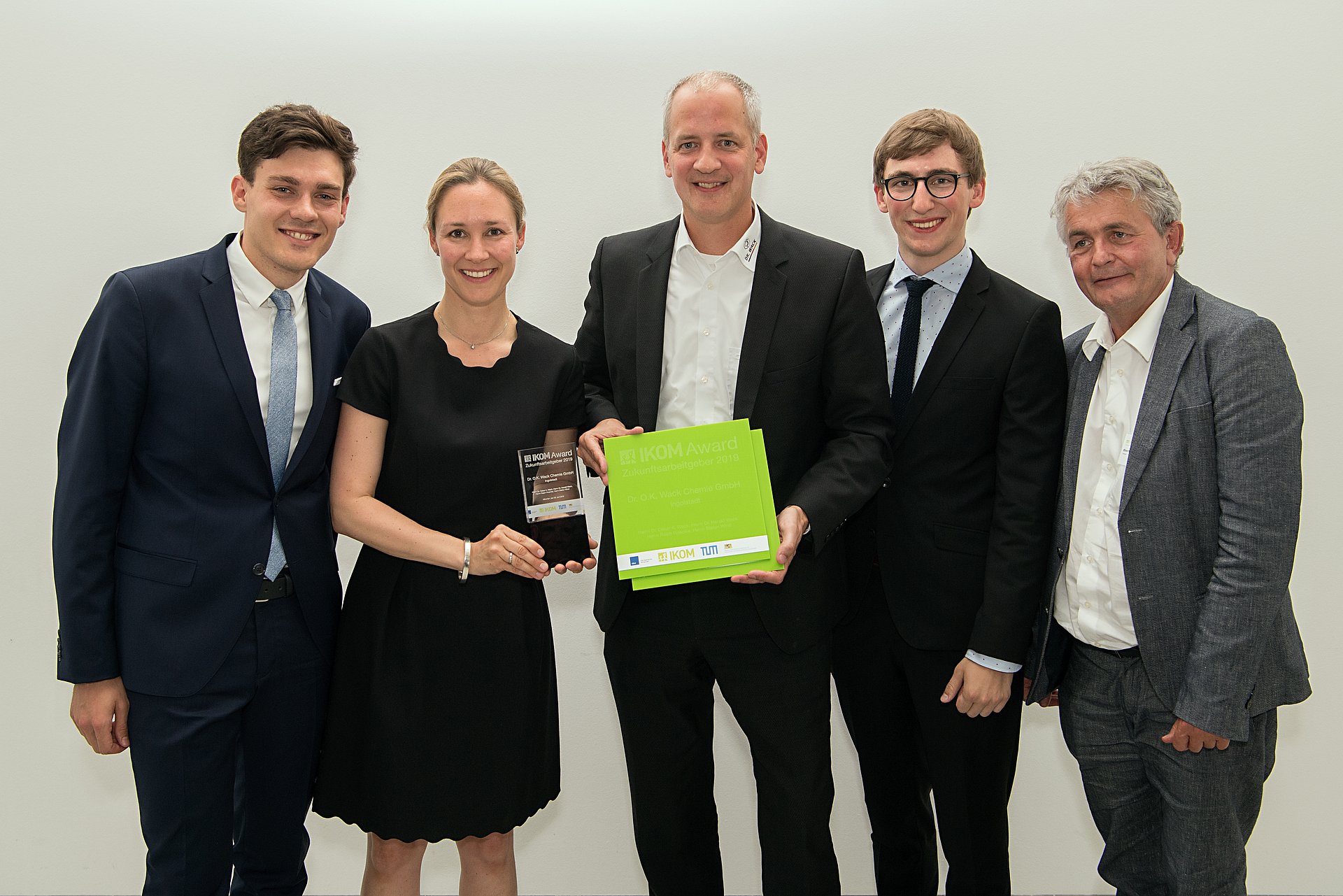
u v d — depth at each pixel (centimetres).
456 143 237
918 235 181
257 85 232
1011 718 187
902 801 205
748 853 257
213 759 159
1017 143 233
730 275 176
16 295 233
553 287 243
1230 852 158
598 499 254
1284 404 148
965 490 182
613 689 186
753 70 235
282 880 176
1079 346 178
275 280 164
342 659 169
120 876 248
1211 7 225
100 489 152
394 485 166
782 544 159
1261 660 151
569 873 258
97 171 232
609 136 237
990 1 230
